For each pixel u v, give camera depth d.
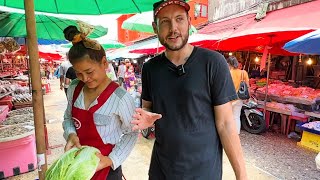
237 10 9.70
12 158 3.82
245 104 6.46
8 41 5.65
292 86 7.11
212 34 8.27
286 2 6.45
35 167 4.09
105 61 1.46
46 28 4.23
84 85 1.55
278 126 6.70
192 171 1.48
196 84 1.44
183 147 1.47
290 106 6.09
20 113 5.02
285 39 6.16
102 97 1.44
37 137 1.74
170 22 1.42
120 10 2.50
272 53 7.65
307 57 8.10
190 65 1.46
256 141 5.79
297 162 4.56
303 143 5.38
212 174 1.50
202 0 13.51
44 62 28.78
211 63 1.42
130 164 4.44
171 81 1.50
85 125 1.48
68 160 1.26
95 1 2.33
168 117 1.51
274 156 4.85
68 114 1.67
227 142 1.44
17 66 14.20
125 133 1.59
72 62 1.34
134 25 5.25
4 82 8.64
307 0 6.00
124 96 1.48
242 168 1.44
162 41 1.48
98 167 1.34
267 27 5.59
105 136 1.49
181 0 1.39
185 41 1.46
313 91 6.13
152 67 1.61
